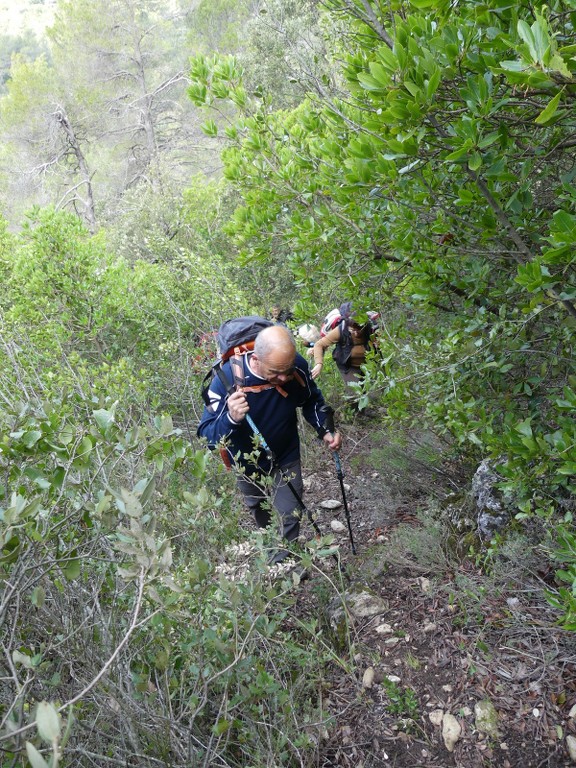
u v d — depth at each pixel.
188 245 10.48
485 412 3.16
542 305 2.89
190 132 25.62
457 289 3.37
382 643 3.39
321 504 5.19
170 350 6.27
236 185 3.97
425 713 2.98
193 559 2.87
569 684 2.88
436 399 3.38
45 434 2.32
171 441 2.54
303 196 3.74
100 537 2.62
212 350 6.23
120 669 2.43
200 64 3.71
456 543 3.96
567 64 1.79
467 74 2.38
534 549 3.46
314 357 6.07
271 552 3.67
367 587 3.82
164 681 2.44
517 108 2.56
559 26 2.34
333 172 3.51
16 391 4.00
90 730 2.30
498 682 3.00
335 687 3.21
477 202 2.88
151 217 11.33
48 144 24.48
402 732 2.92
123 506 2.03
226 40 20.36
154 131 26.00
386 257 3.71
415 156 2.50
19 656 1.74
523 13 2.19
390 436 5.12
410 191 3.05
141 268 7.73
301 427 6.23
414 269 3.25
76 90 23.84
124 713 2.33
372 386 3.42
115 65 24.70
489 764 2.70
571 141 2.75
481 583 3.54
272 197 3.80
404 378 3.24
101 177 25.95
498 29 2.24
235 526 3.29
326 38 4.41
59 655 2.49
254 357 3.77
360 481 5.32
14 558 1.91
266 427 3.88
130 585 2.69
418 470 4.92
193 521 2.84
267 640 2.99
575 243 1.98
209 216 10.59
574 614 2.16
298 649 3.04
